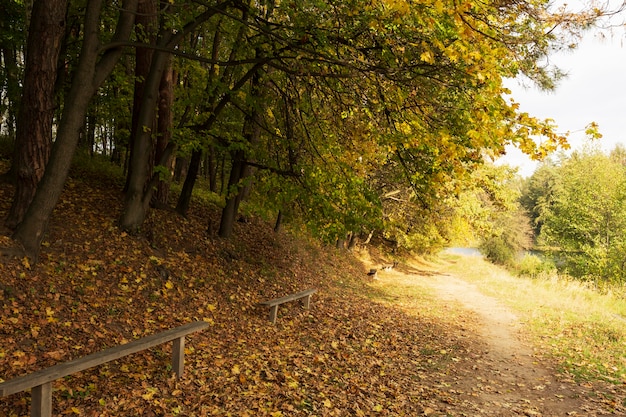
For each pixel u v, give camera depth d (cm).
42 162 738
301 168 1082
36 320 578
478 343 973
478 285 2170
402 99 712
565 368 766
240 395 519
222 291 961
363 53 775
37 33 728
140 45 725
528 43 584
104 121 1706
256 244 1427
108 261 814
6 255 648
